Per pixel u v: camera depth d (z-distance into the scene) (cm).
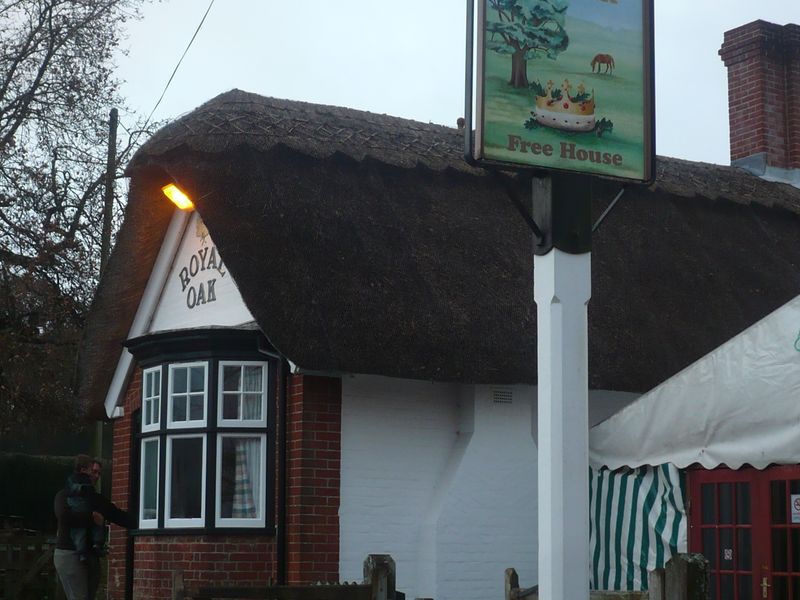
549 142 935
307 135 1460
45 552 1884
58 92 2403
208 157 1366
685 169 1822
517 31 938
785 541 1064
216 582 1295
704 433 1136
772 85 2016
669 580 816
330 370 1248
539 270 937
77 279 2280
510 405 1396
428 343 1302
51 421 2436
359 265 1337
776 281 1670
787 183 1966
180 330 1353
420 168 1517
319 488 1285
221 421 1326
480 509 1354
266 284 1266
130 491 1515
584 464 907
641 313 1490
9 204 2281
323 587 909
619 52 973
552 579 888
